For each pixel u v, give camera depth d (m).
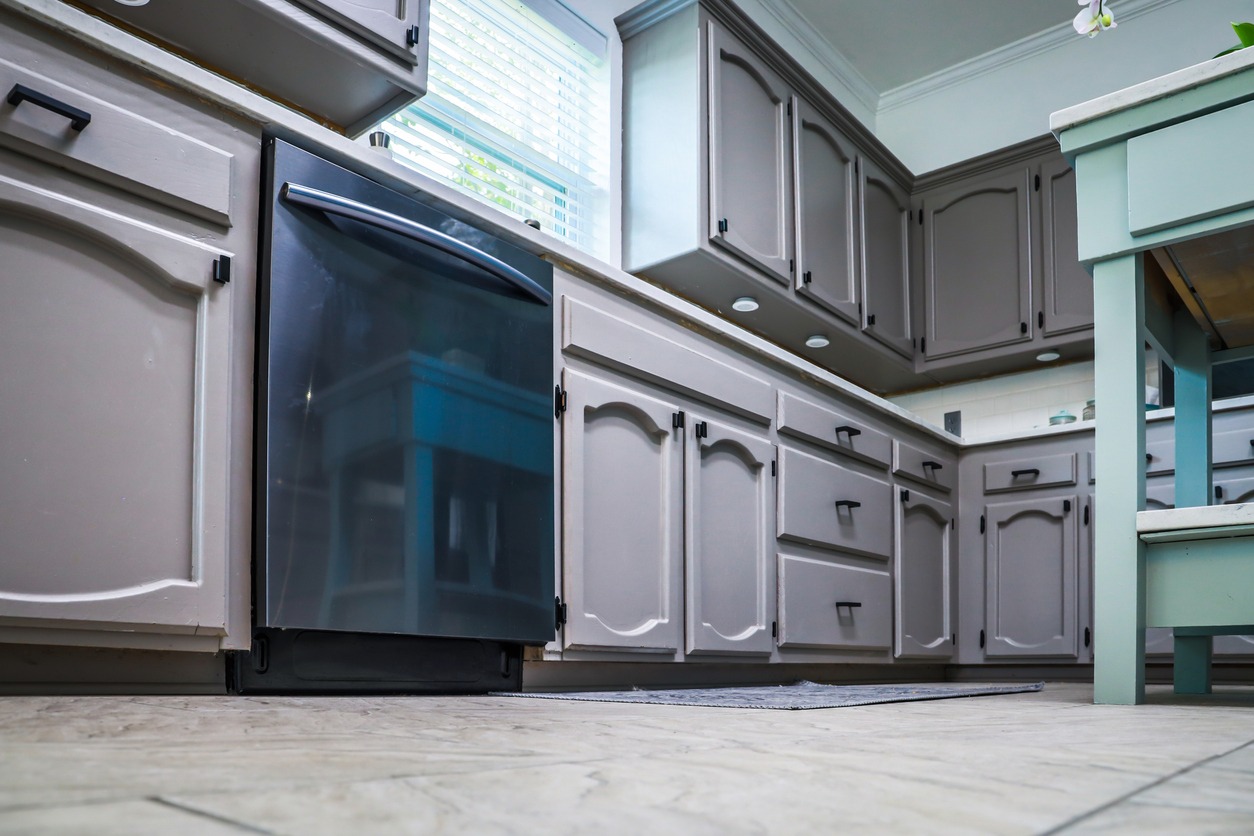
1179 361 2.09
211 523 1.40
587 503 2.08
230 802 0.39
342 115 2.33
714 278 3.23
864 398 3.06
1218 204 1.49
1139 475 1.53
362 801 0.41
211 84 1.49
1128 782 0.51
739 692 1.96
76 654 1.27
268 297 1.50
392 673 1.63
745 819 0.39
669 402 2.34
